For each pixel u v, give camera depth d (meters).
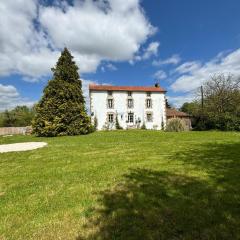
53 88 26.27
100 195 5.61
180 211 4.50
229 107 34.03
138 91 44.69
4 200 5.70
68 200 5.45
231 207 4.55
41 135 25.61
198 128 33.03
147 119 44.84
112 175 7.20
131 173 7.29
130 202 5.07
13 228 4.33
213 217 4.21
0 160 10.91
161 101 45.72
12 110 64.69
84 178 7.09
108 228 4.12
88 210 4.84
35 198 5.71
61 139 19.39
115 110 43.50
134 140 16.62
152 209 4.66
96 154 11.02
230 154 9.47
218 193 5.25
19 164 9.80
